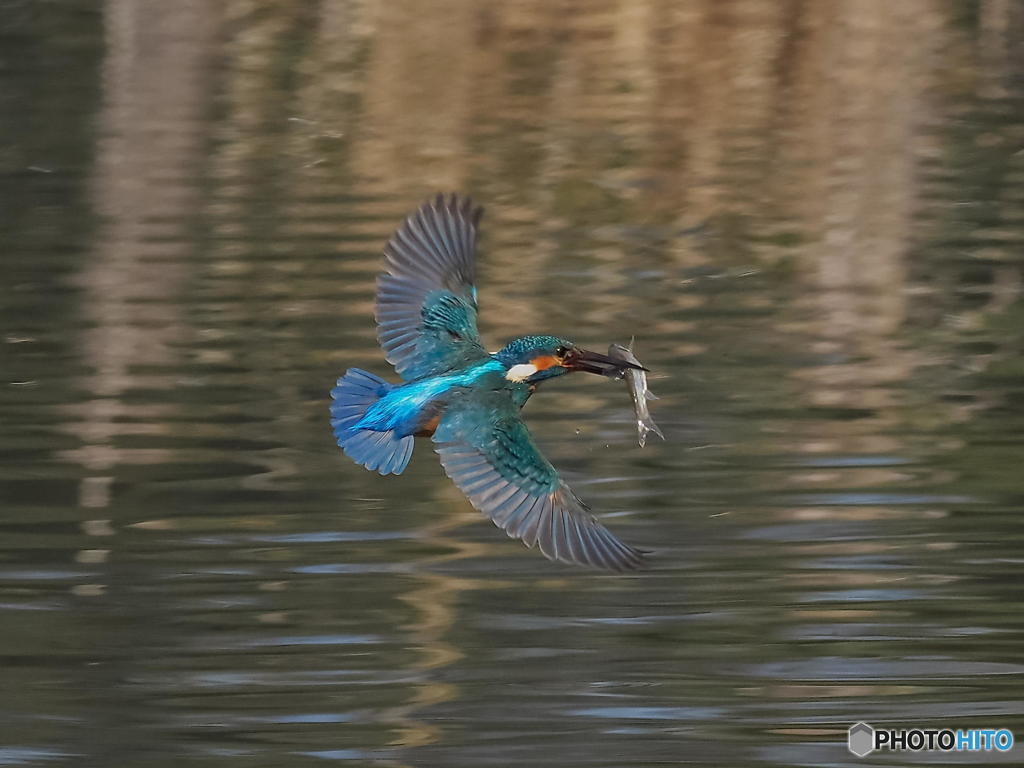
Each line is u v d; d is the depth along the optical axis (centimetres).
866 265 2012
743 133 2720
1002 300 1869
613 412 1534
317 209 2264
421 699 1038
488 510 741
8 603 1157
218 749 988
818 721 1008
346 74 3056
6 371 1631
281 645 1098
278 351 1698
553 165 2517
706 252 2088
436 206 876
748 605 1147
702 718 1011
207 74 3075
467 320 850
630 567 716
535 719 1009
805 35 3209
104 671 1066
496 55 3128
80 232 2159
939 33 3300
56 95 2931
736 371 1638
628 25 3228
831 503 1306
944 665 1068
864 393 1568
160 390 1584
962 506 1296
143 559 1220
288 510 1316
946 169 2492
